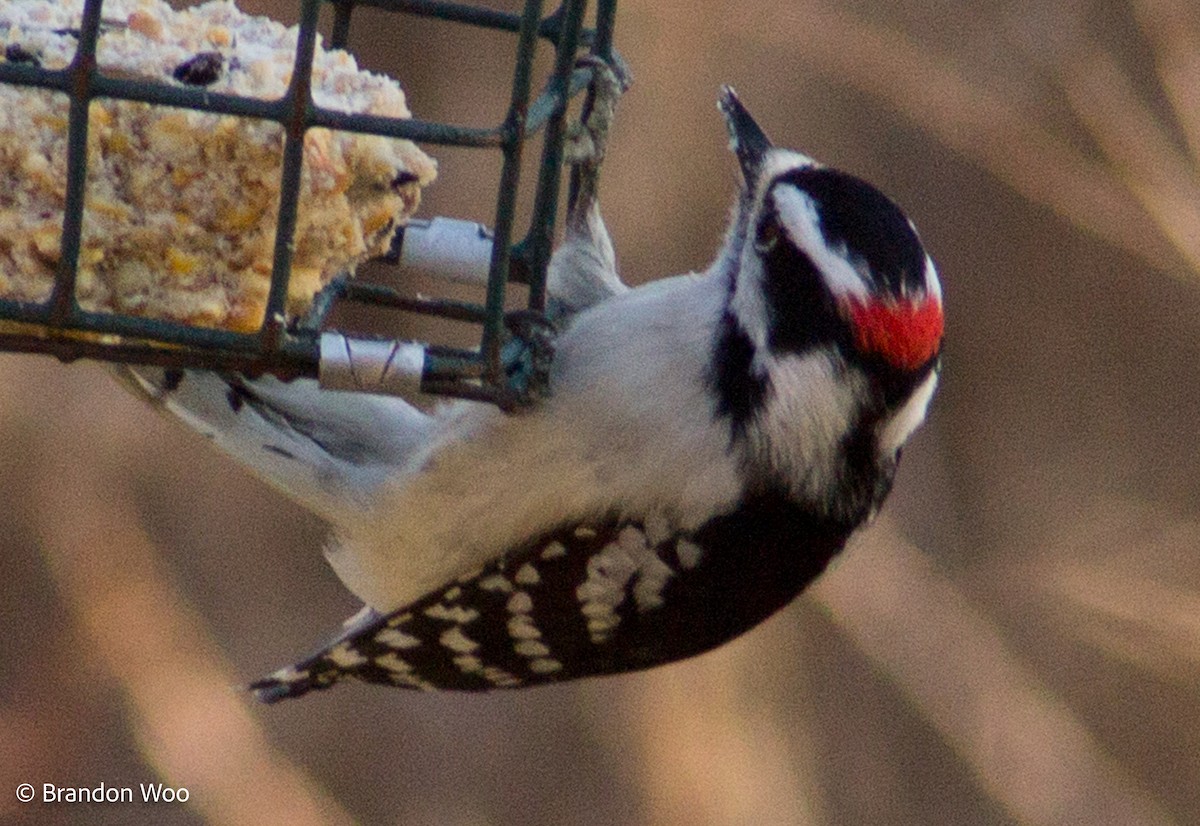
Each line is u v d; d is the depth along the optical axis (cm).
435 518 667
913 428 626
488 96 1238
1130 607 1280
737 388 620
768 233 609
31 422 1298
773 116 1327
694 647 700
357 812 1353
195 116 539
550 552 655
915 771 1333
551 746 1348
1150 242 1167
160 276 552
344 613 1375
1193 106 1123
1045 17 1243
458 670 717
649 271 1248
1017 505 1408
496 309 576
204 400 695
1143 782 1357
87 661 1256
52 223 541
